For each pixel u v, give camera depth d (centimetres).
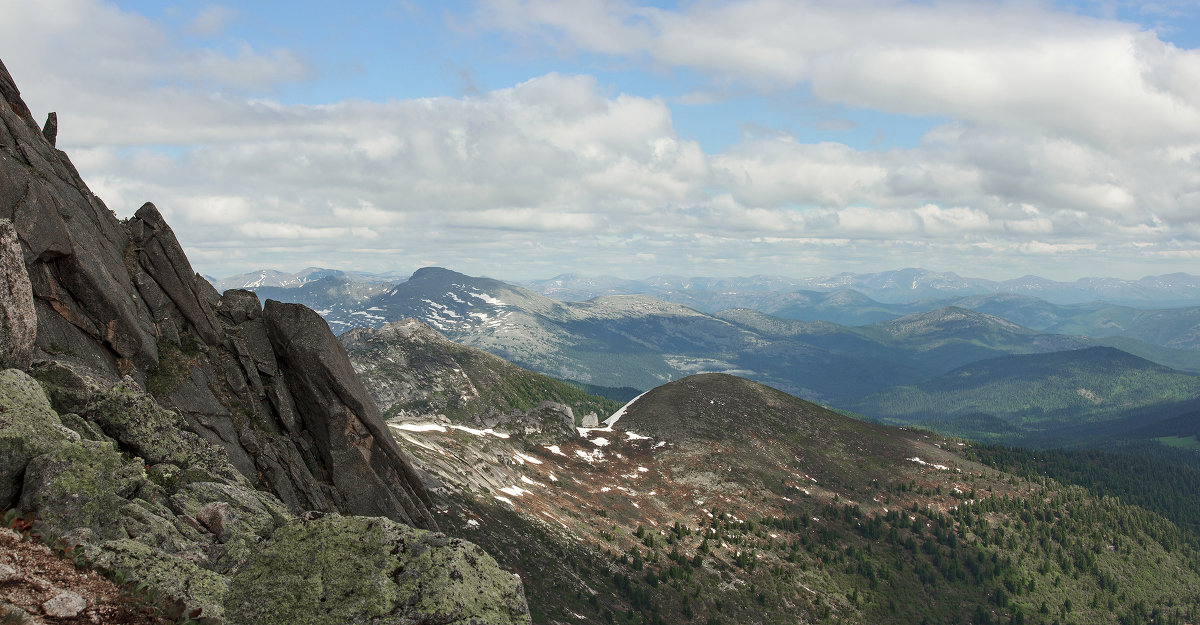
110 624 1558
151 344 3706
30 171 3459
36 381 2456
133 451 2766
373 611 1833
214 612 1781
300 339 4344
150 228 4106
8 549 1653
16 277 2703
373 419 4419
